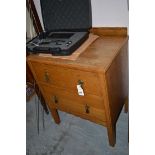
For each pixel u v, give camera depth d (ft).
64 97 4.12
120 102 4.28
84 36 3.82
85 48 3.64
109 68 3.13
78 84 3.42
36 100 6.56
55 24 4.22
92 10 4.19
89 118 4.12
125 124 4.82
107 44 3.75
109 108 3.51
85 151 4.42
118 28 4.03
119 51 3.51
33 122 5.66
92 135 4.79
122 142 4.41
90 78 3.19
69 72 3.41
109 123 3.79
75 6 3.81
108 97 3.35
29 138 5.11
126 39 3.88
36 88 5.08
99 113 3.76
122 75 4.05
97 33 4.32
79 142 4.68
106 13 4.07
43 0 4.07
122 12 3.89
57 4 3.96
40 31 5.08
